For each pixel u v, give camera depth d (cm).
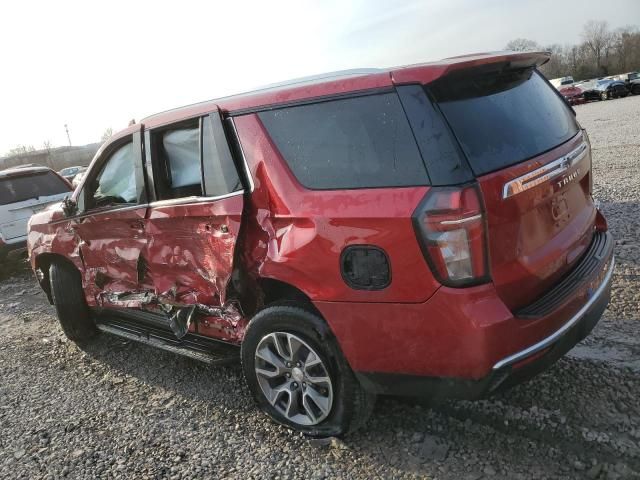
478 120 251
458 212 226
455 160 232
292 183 278
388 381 262
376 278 249
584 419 281
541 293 260
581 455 257
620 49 7906
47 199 898
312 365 286
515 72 291
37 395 408
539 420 286
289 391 302
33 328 573
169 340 391
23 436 350
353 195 255
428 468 266
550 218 269
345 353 268
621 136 1330
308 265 269
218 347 358
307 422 299
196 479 283
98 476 297
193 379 397
